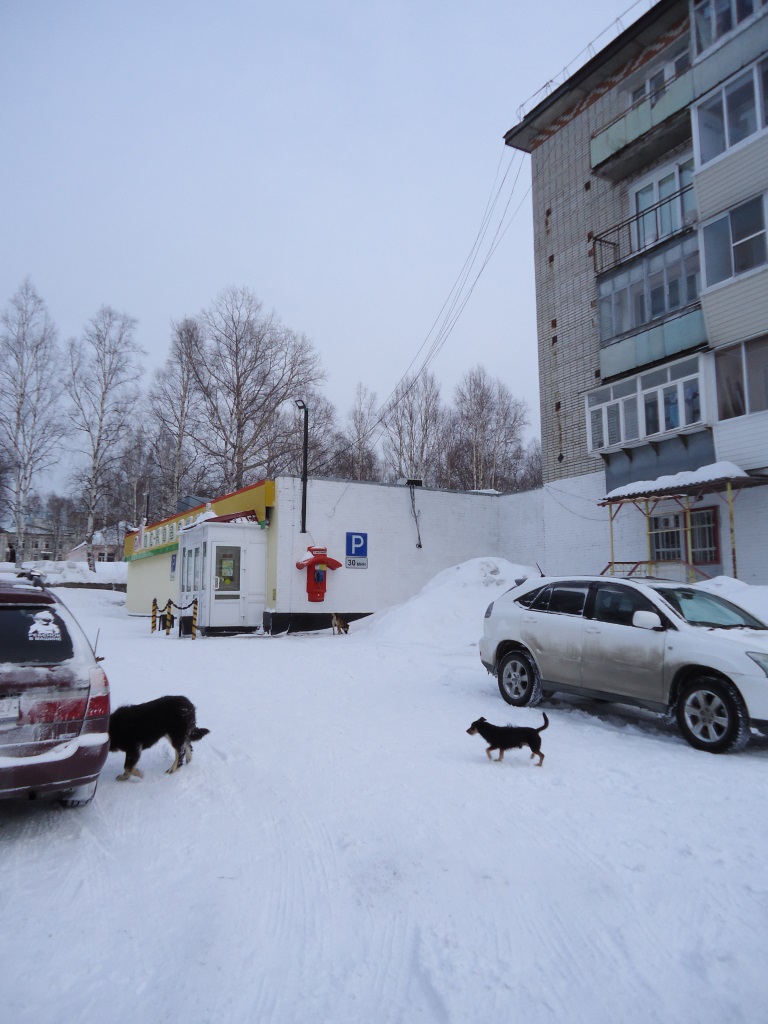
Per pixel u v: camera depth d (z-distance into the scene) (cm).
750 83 1622
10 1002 276
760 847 416
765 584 1577
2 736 427
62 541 8812
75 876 394
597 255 2164
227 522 2177
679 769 586
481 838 439
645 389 1856
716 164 1672
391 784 552
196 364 3988
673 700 688
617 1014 265
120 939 326
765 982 282
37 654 459
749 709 619
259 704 890
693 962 299
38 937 327
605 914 342
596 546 2078
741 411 1617
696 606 759
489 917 342
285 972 299
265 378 3984
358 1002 278
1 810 501
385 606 2283
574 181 2275
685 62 1956
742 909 342
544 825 459
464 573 1944
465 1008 271
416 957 308
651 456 1848
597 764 604
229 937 328
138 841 445
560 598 848
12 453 3800
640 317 1892
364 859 411
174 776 582
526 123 2378
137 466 5050
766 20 1594
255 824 473
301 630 2134
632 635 732
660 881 374
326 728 752
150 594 3189
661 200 1973
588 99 2242
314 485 2211
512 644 891
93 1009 273
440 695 948
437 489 2430
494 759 622
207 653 1418
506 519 2497
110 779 577
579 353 2198
